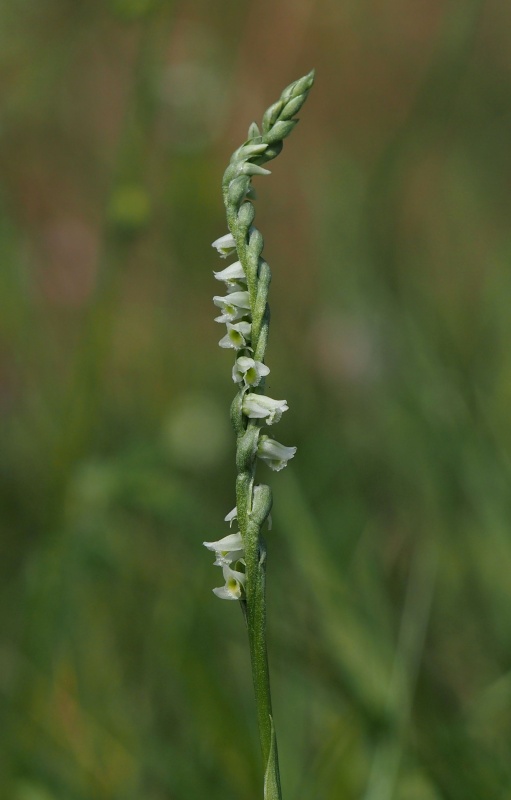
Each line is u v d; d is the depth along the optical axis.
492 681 5.67
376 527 6.91
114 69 11.78
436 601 6.06
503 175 11.47
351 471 7.64
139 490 6.64
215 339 10.57
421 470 6.89
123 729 5.68
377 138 13.20
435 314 8.50
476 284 10.37
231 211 3.01
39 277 10.28
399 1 13.73
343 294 9.44
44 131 11.74
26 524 7.73
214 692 5.26
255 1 13.73
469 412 6.74
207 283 10.79
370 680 5.07
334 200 10.16
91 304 7.29
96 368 7.13
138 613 6.57
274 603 5.84
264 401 2.89
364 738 4.86
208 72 9.85
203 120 9.87
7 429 8.35
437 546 6.29
